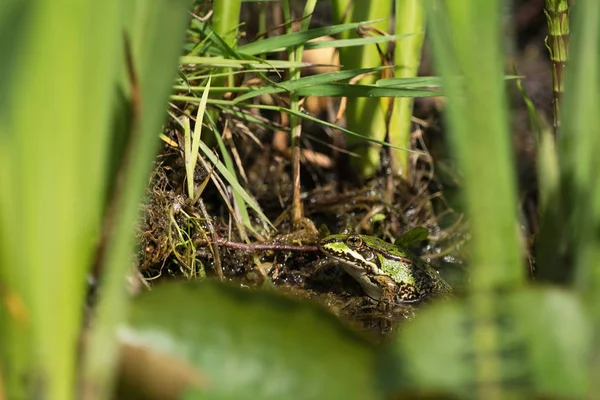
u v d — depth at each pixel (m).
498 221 0.24
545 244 0.29
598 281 0.26
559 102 0.52
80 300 0.25
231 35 0.62
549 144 0.30
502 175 0.24
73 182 0.24
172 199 0.62
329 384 0.25
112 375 0.25
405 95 0.58
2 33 0.22
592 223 0.26
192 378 0.26
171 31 0.22
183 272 0.62
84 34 0.22
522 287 0.24
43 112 0.23
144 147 0.23
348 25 0.59
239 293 0.27
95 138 0.23
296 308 0.27
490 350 0.24
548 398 0.24
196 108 0.64
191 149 0.62
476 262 0.24
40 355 0.24
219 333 0.26
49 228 0.24
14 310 0.24
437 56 0.23
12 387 0.25
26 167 0.23
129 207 0.23
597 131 0.27
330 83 0.59
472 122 0.23
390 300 0.65
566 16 0.50
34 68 0.22
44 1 0.22
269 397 0.26
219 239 0.64
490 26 0.23
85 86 0.23
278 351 0.26
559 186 0.28
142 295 0.27
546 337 0.24
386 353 0.25
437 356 0.25
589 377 0.24
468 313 0.25
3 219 0.24
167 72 0.22
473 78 0.23
